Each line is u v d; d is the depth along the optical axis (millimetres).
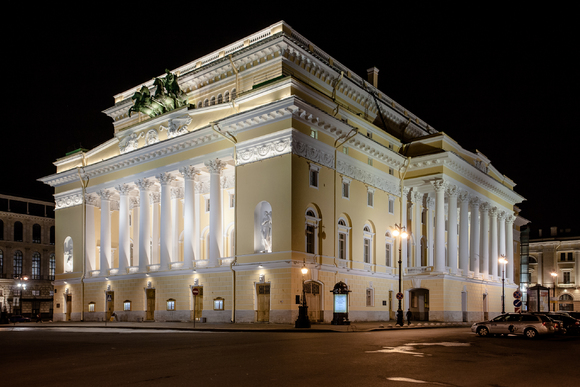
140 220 51219
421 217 58062
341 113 45969
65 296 58781
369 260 48562
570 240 100500
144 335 29125
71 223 59500
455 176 54938
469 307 55625
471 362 16547
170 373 14070
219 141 44562
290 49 45562
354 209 46406
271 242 39594
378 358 17094
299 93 40938
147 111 52031
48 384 12797
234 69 48562
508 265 69125
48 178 62031
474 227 59344
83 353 19562
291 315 37625
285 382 12641
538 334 27141
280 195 39344
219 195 44688
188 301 45469
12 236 88438
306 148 40812
